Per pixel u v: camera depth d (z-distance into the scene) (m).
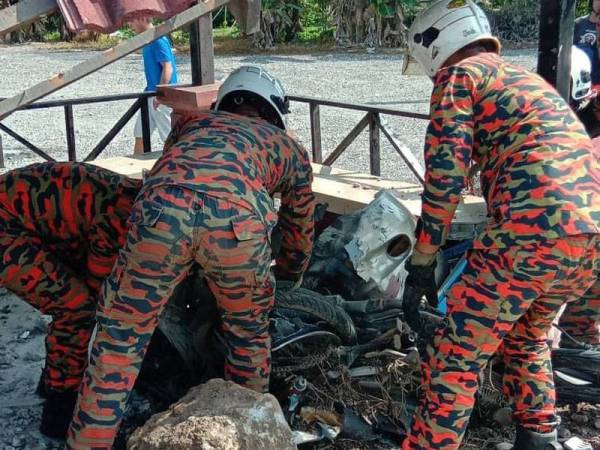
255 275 2.70
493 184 2.64
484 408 3.30
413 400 3.29
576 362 3.31
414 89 13.31
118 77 15.12
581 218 2.46
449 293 2.68
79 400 2.62
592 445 3.20
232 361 2.87
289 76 15.03
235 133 2.88
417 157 8.98
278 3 20.45
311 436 3.02
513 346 2.92
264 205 2.74
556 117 2.60
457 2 2.88
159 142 9.45
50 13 2.54
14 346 4.09
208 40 5.77
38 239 3.10
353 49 19.92
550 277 2.52
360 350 3.40
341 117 11.27
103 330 2.60
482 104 2.64
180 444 2.46
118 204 3.04
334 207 4.57
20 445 3.21
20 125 11.11
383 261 3.57
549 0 3.61
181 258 2.59
